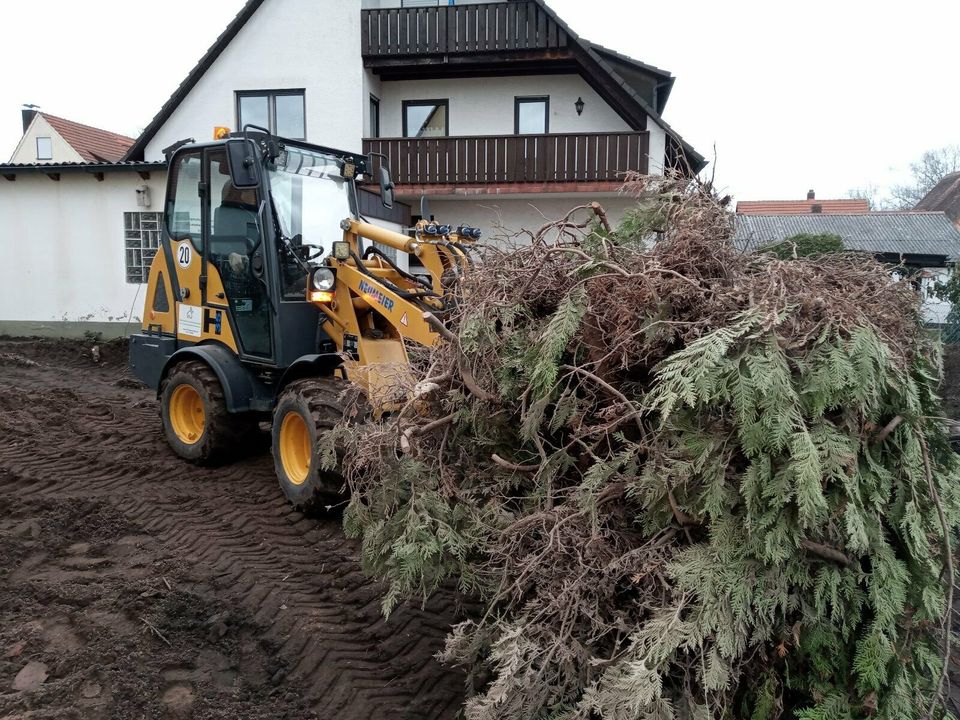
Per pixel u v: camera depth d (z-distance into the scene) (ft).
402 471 8.84
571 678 7.02
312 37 45.57
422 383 9.41
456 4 46.34
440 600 11.54
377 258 16.48
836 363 6.91
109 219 37.50
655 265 8.36
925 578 7.30
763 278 7.87
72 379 30.40
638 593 7.52
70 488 16.02
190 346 17.57
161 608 11.21
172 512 14.87
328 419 13.58
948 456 8.14
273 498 15.57
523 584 7.82
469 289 10.16
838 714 7.04
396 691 9.52
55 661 10.12
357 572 12.34
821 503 6.40
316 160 16.98
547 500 8.36
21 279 38.37
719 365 6.97
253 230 15.94
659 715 6.34
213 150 16.87
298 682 9.81
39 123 84.43
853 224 69.21
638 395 8.29
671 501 7.27
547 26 43.55
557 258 9.52
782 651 7.09
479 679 8.73
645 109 41.57
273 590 11.75
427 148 44.65
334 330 15.69
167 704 9.39
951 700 8.68
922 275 9.14
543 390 8.55
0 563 12.66
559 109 47.16
